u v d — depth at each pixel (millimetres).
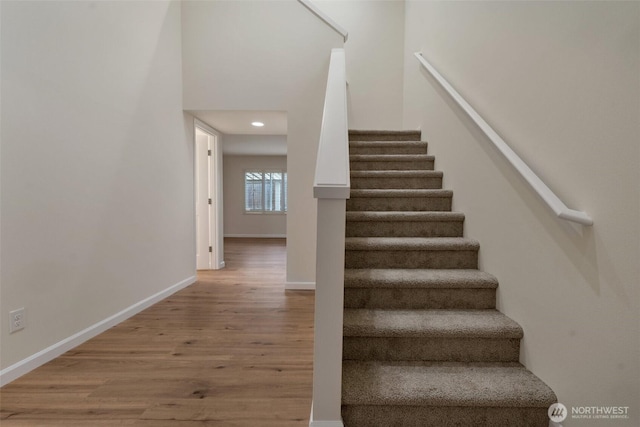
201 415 1581
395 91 4652
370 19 4652
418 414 1398
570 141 1290
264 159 9914
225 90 3676
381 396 1367
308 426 1513
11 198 1797
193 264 4113
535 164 1522
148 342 2363
